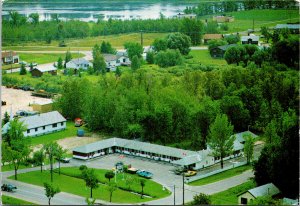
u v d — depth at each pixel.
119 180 85.62
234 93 116.62
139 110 109.00
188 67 157.88
